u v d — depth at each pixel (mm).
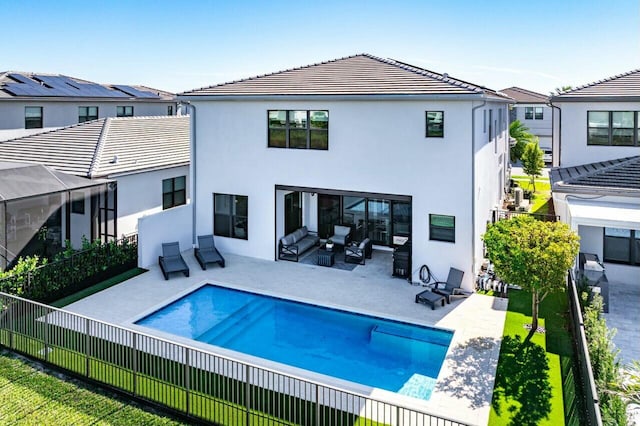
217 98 21625
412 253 18719
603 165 22578
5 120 31016
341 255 22469
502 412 10516
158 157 25359
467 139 17406
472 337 14180
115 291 17875
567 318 15461
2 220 18328
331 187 20172
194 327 15422
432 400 11039
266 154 21375
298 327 15602
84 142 24906
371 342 14531
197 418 10109
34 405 10578
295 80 22062
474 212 17609
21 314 13008
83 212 22484
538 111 55469
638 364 10727
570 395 10930
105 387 11328
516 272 13648
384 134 18844
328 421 10219
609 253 18734
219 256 21172
